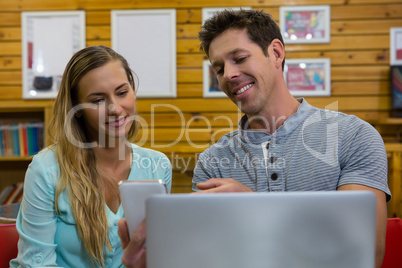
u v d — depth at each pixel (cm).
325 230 74
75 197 143
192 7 357
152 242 76
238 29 133
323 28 350
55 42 360
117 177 157
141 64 358
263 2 353
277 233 74
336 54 350
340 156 132
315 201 74
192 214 74
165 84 357
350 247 74
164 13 357
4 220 194
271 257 74
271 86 138
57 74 360
